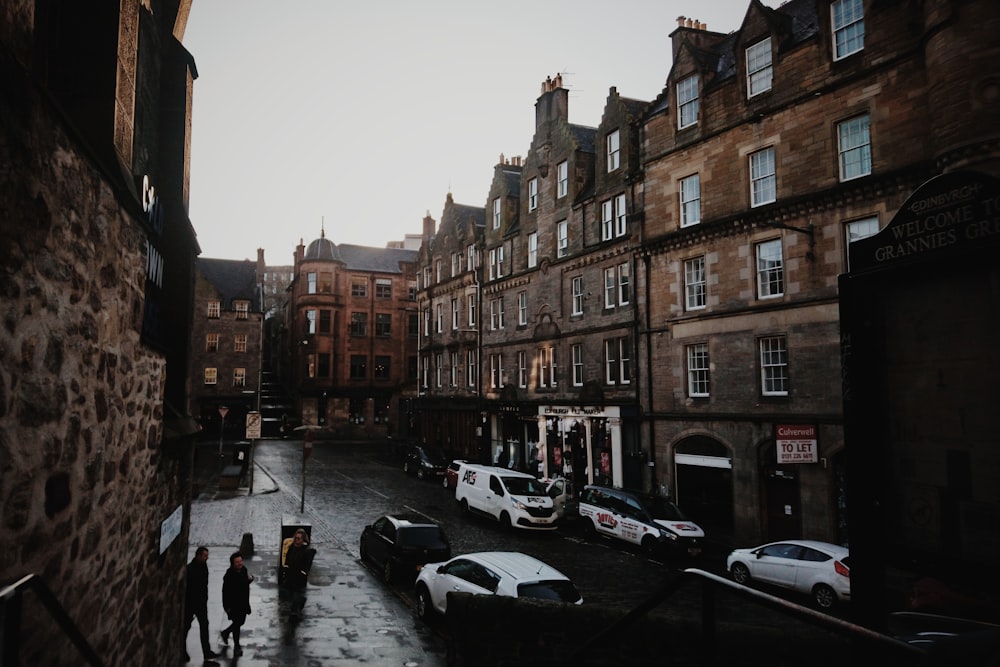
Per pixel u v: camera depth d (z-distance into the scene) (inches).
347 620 481.1
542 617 291.7
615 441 1037.2
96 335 177.6
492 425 1472.7
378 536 634.2
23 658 128.2
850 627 100.3
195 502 986.7
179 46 339.9
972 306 104.3
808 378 739.4
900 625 277.1
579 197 1211.2
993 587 98.2
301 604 468.8
